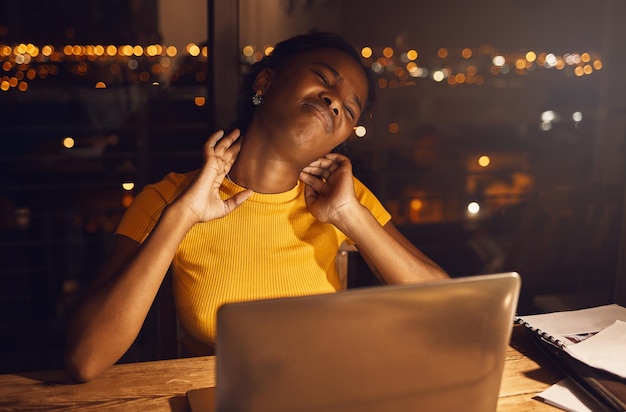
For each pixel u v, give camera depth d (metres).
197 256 1.39
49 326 3.12
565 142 3.27
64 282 3.32
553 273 3.06
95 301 1.21
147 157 2.99
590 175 3.09
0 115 2.97
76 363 1.15
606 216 2.89
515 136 3.44
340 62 1.39
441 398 0.81
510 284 0.81
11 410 1.05
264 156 1.38
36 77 2.94
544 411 1.07
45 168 3.08
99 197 3.23
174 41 2.82
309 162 1.40
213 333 1.38
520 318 1.33
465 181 3.47
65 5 2.82
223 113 2.39
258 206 1.40
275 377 0.74
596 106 3.03
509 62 3.27
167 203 1.43
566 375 1.17
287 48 1.45
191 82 2.86
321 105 1.33
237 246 1.39
